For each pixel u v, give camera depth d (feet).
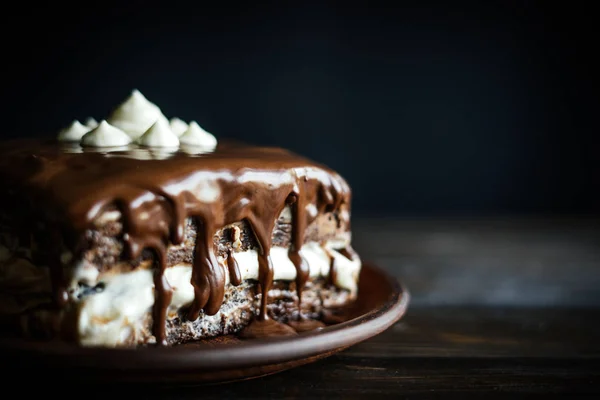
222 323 1.42
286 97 3.40
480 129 3.46
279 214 1.48
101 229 1.28
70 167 1.34
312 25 3.36
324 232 1.58
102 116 3.27
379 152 3.47
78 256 1.27
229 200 1.39
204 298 1.37
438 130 3.46
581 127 3.44
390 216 3.27
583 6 3.35
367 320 1.39
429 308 1.84
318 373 1.43
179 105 3.34
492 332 1.68
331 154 3.46
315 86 3.41
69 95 3.23
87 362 1.20
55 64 3.20
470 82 3.43
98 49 3.23
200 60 3.32
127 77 3.27
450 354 1.55
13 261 1.32
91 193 1.28
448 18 3.39
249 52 3.35
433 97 3.44
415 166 3.49
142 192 1.30
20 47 3.15
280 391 1.35
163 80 3.30
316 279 1.57
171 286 1.34
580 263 2.30
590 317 1.80
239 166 1.41
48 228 1.28
